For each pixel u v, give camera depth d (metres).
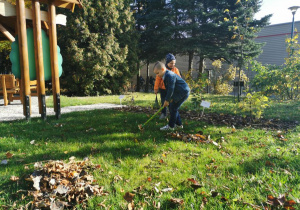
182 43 19.05
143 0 21.81
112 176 2.46
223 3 18.53
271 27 26.12
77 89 16.34
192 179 2.28
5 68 20.34
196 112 6.84
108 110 7.40
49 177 2.31
